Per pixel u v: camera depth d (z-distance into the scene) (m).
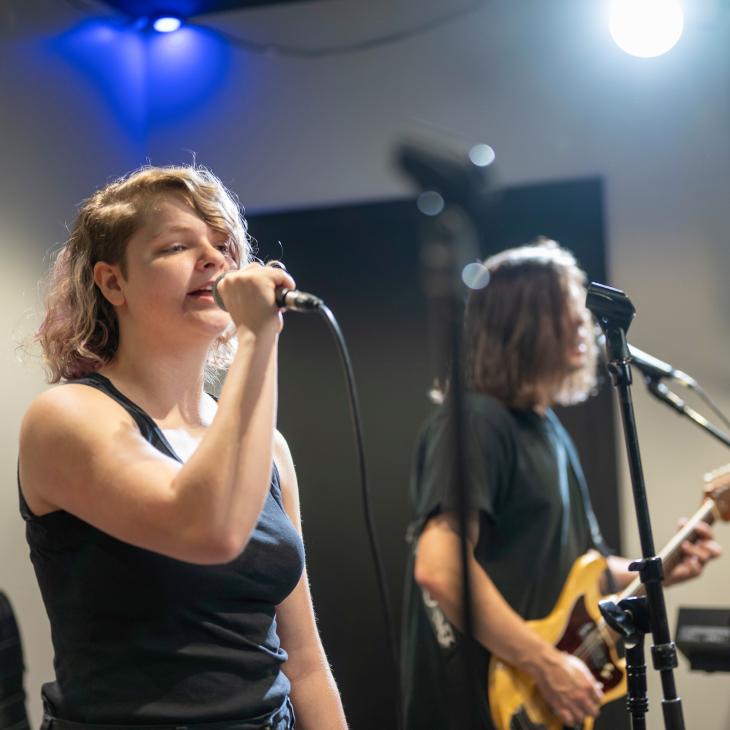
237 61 3.88
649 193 3.54
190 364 1.58
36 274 3.37
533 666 2.20
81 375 1.62
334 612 3.69
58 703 1.46
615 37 3.32
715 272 3.47
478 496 2.21
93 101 3.67
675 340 3.48
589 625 2.32
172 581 1.42
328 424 3.75
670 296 3.50
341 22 3.80
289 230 3.81
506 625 2.19
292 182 3.82
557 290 2.41
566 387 2.41
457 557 1.08
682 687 3.34
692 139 3.52
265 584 1.51
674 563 2.50
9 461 3.20
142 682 1.41
